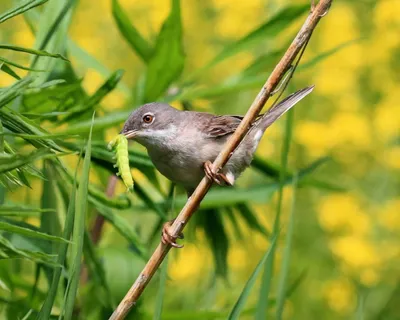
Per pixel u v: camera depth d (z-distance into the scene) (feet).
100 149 31.17
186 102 38.78
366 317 50.42
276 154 52.21
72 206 21.90
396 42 55.72
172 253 45.14
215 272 37.96
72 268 21.68
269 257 25.93
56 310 32.37
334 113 57.06
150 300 44.19
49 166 29.25
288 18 35.58
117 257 32.63
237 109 50.01
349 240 51.55
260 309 25.72
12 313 31.78
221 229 37.83
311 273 52.47
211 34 61.31
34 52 21.29
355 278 51.72
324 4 22.70
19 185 20.83
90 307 33.58
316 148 54.29
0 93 20.49
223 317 33.65
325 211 53.06
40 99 29.73
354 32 57.11
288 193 50.70
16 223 28.58
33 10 34.83
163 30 36.11
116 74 29.99
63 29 29.78
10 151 20.93
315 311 51.80
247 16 55.42
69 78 32.50
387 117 54.24
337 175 55.16
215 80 56.39
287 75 23.76
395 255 51.85
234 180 32.45
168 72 36.65
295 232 53.62
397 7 55.52
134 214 40.42
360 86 57.11
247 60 55.52
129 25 36.99
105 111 34.94
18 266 34.19
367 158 55.36
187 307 43.75
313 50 56.75
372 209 53.57
